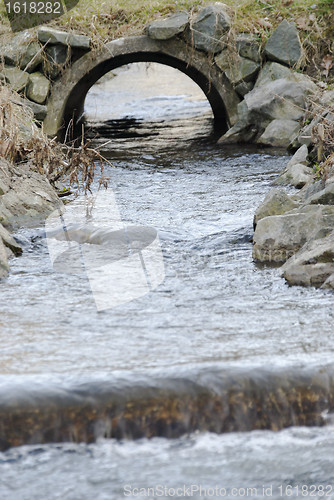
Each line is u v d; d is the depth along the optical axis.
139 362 4.91
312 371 4.72
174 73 25.22
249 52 14.60
